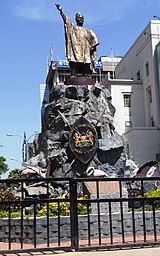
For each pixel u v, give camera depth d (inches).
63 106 829.8
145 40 1859.0
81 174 763.4
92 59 925.2
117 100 1861.5
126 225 426.0
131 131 1684.3
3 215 456.1
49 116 853.2
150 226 433.7
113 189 474.0
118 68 2304.4
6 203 302.2
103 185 479.8
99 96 868.0
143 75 1887.3
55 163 782.5
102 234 413.7
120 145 812.0
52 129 826.2
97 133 807.1
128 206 467.8
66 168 767.1
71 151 772.0
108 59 2851.9
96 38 930.7
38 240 392.5
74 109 821.9
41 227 395.9
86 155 772.6
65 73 2787.9
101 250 305.9
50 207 441.1
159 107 1731.1
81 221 409.1
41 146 868.6
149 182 726.5
